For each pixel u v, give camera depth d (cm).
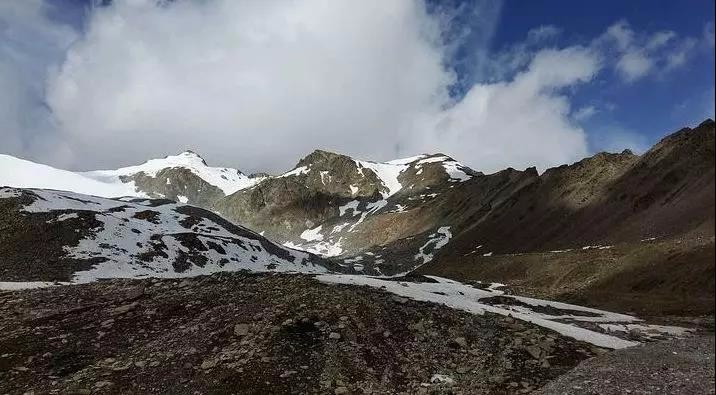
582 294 7419
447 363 2567
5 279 7212
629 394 1808
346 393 2188
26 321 2995
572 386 2066
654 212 10850
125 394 2128
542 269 10338
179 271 9325
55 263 8106
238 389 2172
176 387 2194
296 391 2181
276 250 13625
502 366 2533
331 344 2608
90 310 3175
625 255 8488
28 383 2242
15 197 10500
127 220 11000
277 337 2605
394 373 2428
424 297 3528
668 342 2830
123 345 2664
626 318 4875
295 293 3266
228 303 3145
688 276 5878
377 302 3191
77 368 2403
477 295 5500
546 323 3381
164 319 2986
